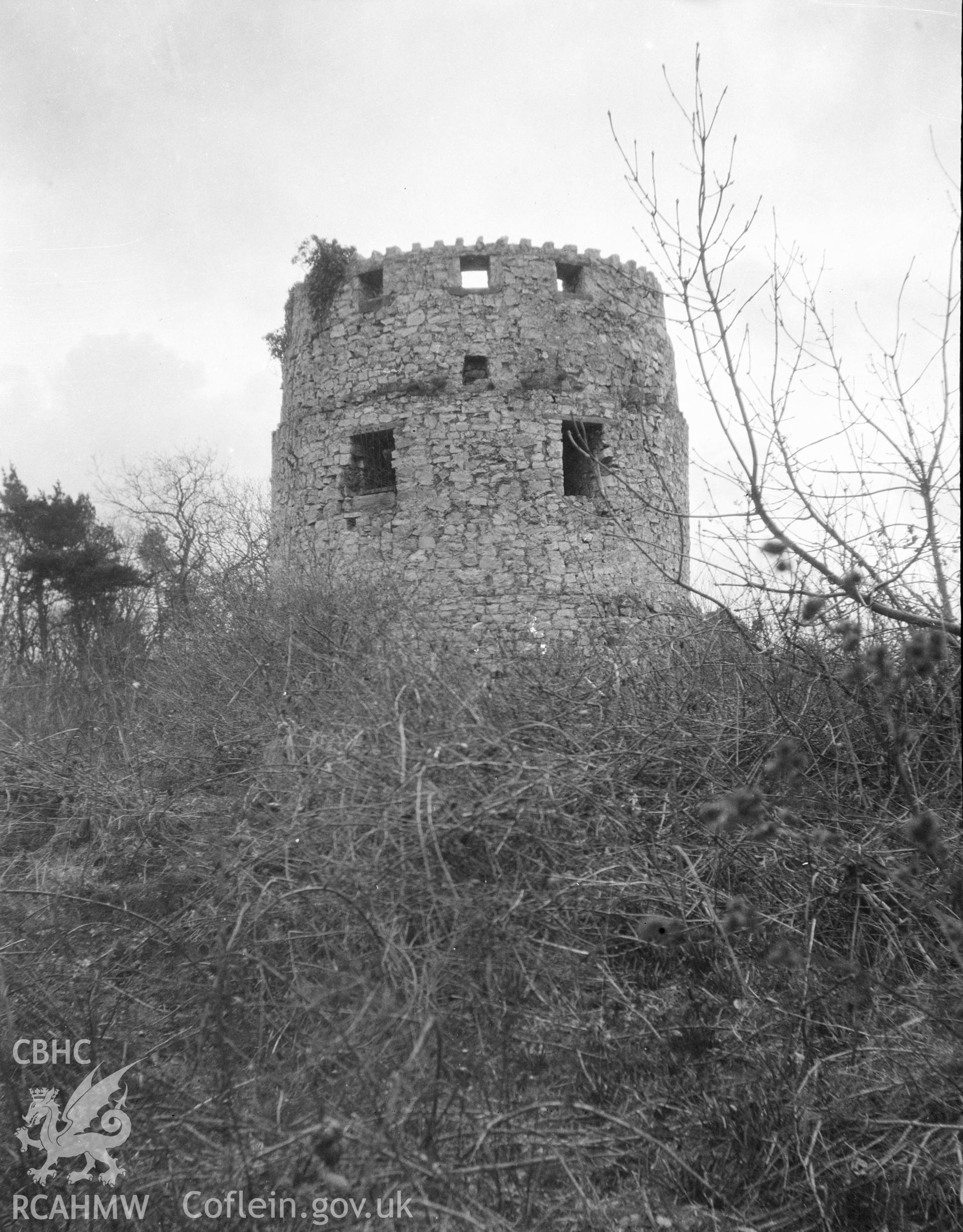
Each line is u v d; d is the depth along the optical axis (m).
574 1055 3.49
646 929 3.84
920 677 4.30
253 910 4.04
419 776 4.01
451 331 16.47
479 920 3.59
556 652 7.48
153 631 15.04
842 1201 3.10
